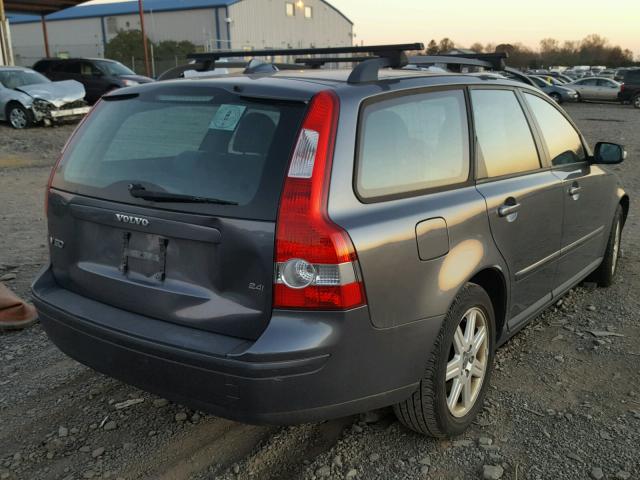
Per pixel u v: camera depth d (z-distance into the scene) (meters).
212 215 2.50
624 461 2.90
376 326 2.53
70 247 3.07
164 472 2.86
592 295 5.09
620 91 32.44
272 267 2.39
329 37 65.62
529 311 3.77
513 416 3.29
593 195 4.47
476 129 3.31
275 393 2.38
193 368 2.46
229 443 3.07
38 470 2.87
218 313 2.52
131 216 2.73
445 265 2.81
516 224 3.38
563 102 34.38
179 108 2.87
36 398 3.49
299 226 2.36
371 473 2.83
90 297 2.98
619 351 4.05
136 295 2.76
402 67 3.43
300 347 2.34
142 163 2.82
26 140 14.46
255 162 2.52
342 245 2.37
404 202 2.72
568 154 4.28
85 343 2.83
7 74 16.62
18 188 9.70
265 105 2.64
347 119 2.58
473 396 3.18
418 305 2.68
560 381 3.66
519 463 2.89
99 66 20.83
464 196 3.04
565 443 3.04
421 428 2.96
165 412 3.35
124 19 58.25
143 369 2.62
